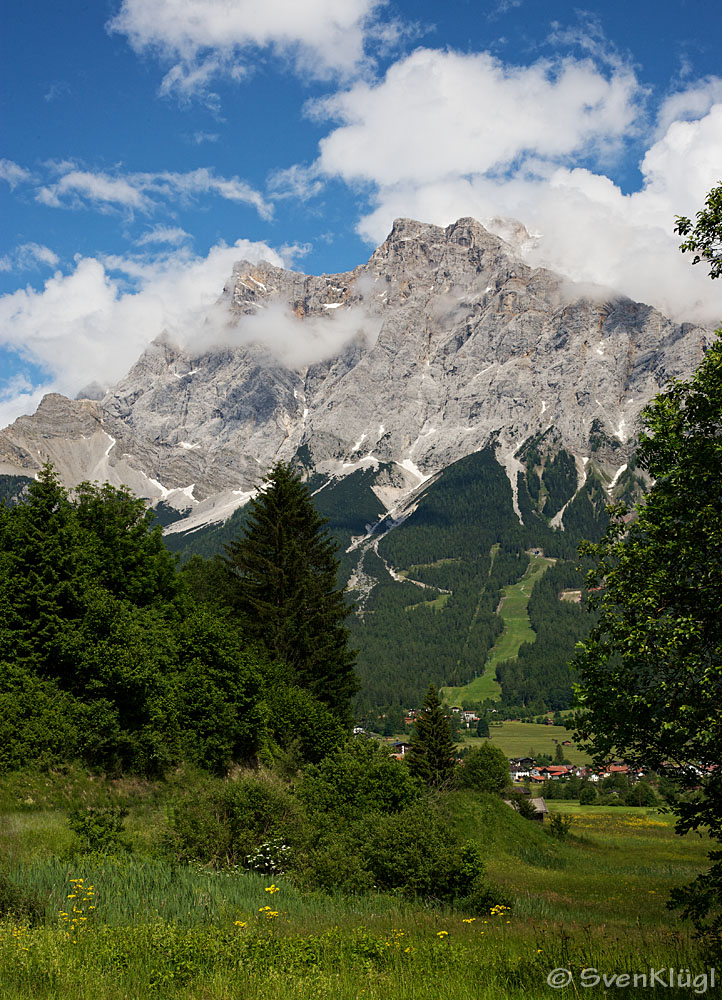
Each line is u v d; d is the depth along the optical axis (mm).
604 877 46000
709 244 18578
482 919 23422
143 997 12711
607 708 17859
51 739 32531
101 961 14344
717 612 16672
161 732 37906
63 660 35969
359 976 14320
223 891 22562
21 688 34219
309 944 16547
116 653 36875
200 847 27172
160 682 38938
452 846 28406
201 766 39219
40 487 40281
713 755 16891
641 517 18500
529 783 143250
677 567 17781
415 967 15250
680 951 15906
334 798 31797
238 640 45406
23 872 21234
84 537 43156
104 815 27938
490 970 14750
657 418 19484
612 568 19203
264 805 29000
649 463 19688
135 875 22547
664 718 17141
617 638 18094
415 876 27141
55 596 37094
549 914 26625
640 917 26984
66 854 24734
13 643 35906
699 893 17266
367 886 26828
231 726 41062
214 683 41969
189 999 12570
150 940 15680
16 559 37406
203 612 45781
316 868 27109
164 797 34531
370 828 28922
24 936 14992
